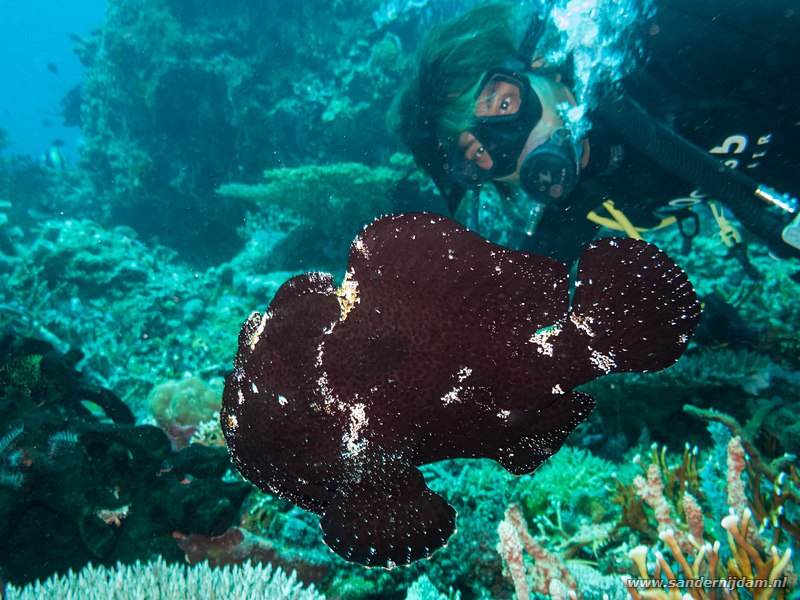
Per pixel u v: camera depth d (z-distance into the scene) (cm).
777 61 248
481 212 753
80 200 1259
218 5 984
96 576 212
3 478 234
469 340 89
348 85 928
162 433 279
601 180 294
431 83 325
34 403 283
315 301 93
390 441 88
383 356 89
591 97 279
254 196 809
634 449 326
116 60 1024
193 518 252
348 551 85
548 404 89
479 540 248
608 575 220
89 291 738
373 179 712
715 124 270
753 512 210
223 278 859
